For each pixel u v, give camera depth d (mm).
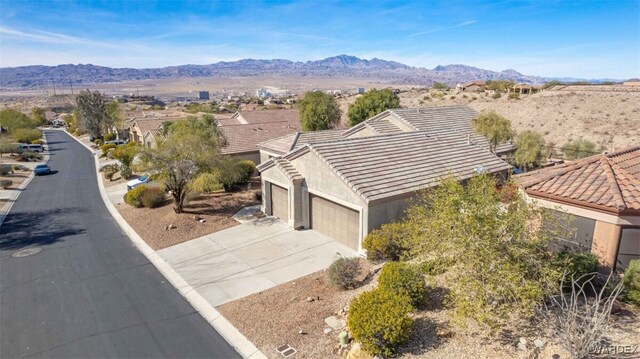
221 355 10531
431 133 24438
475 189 9969
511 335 9523
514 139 31344
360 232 16547
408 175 18188
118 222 22875
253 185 29062
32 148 56406
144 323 12219
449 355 9109
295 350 10297
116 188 32031
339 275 13406
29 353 10852
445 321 10398
